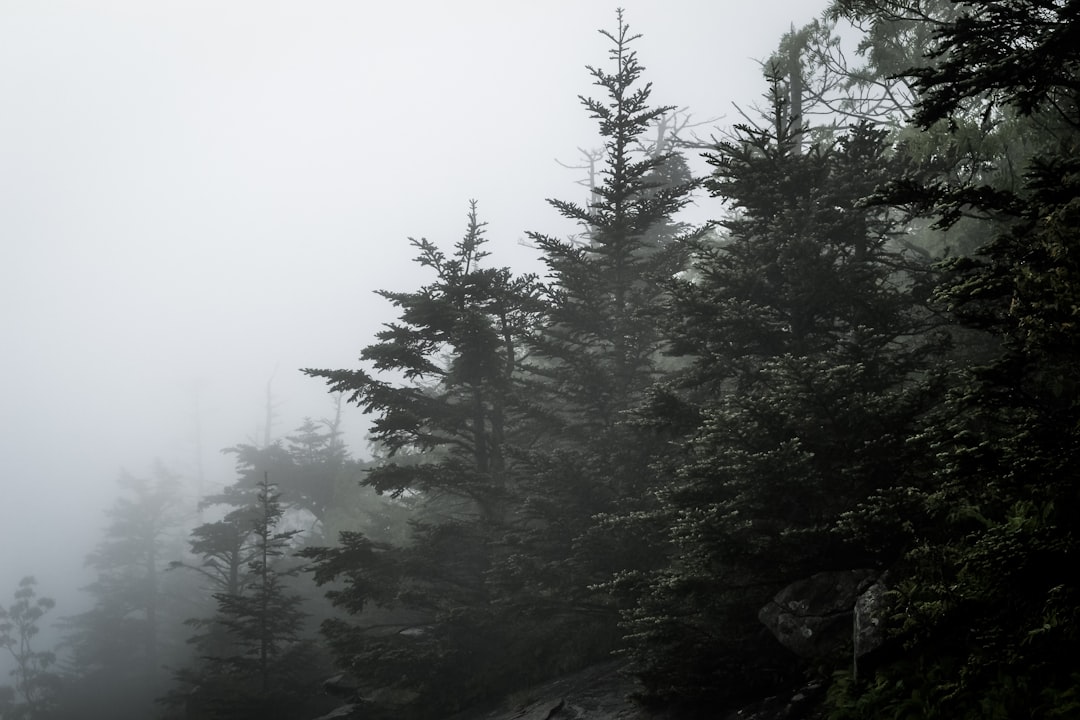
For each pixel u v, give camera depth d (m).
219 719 26.89
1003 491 8.55
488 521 19.72
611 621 17.81
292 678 28.25
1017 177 11.89
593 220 20.64
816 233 13.23
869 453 10.32
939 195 7.09
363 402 21.48
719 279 14.02
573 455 17.84
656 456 16.97
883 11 14.34
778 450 10.32
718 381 14.69
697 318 13.70
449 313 20.09
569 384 20.39
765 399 11.01
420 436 21.75
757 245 14.19
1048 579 7.57
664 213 20.75
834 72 21.81
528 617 18.88
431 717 18.61
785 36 22.05
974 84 6.86
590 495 17.17
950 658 8.36
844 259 14.31
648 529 15.02
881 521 9.55
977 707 7.78
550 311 20.44
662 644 12.14
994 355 13.31
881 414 10.25
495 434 21.84
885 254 14.76
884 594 9.17
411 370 22.06
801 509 10.90
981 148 12.30
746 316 12.98
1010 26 6.89
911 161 13.93
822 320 14.51
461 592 19.89
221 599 28.98
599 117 20.75
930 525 9.79
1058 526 7.10
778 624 11.05
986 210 7.16
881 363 12.16
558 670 17.64
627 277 20.61
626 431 18.08
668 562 15.82
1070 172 6.93
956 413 9.46
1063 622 7.13
